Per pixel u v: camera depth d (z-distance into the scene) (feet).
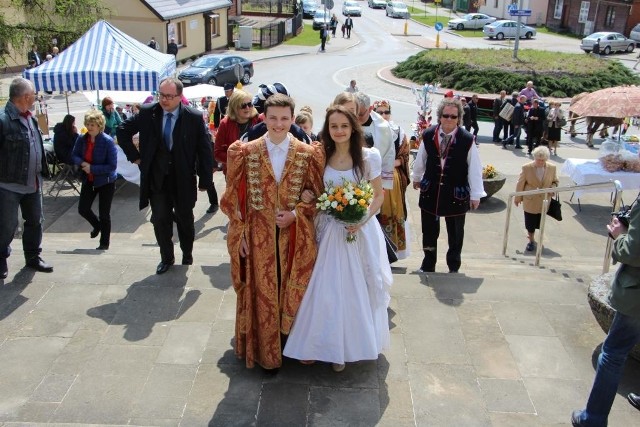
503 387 14.06
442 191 21.07
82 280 18.74
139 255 22.84
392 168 19.36
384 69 109.29
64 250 23.76
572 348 15.57
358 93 18.29
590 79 91.86
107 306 17.30
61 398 13.57
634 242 11.02
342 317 13.66
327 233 13.61
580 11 161.79
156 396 13.64
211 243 31.73
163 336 15.87
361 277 13.78
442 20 191.42
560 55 105.60
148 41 103.24
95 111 26.30
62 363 14.78
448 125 20.59
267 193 13.43
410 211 38.19
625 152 40.75
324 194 13.26
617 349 11.98
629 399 13.60
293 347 13.94
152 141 18.49
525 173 32.17
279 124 13.24
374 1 217.15
